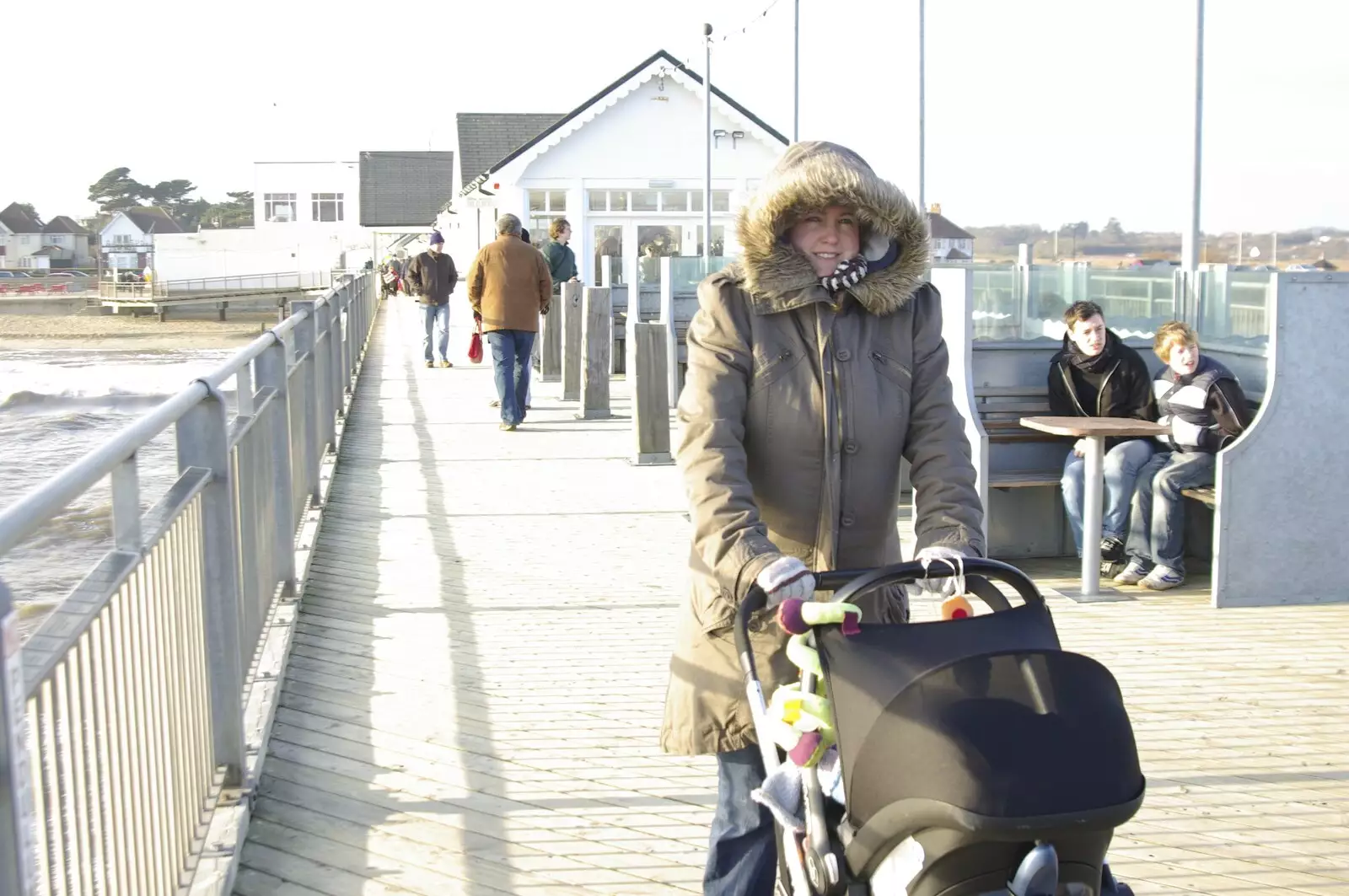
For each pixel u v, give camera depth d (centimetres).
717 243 3028
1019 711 202
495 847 369
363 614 609
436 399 1453
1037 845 196
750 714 264
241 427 454
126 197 18400
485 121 4428
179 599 334
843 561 271
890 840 209
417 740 451
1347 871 360
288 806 393
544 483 945
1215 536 624
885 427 267
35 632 222
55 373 3969
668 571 694
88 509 766
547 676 522
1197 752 445
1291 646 566
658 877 353
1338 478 627
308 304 816
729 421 259
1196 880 354
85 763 240
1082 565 691
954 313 698
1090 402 682
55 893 218
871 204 259
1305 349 618
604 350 1266
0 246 16112
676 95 2986
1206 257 980
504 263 1172
